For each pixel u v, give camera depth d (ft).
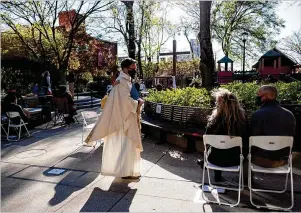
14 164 17.01
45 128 28.53
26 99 36.40
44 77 46.83
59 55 55.62
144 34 80.84
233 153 12.02
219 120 12.38
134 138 14.05
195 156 17.61
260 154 11.83
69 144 21.67
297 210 10.91
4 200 12.22
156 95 26.37
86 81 81.00
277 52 91.71
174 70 75.31
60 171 15.64
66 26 56.08
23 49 63.41
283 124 11.84
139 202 11.80
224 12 94.22
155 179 14.17
